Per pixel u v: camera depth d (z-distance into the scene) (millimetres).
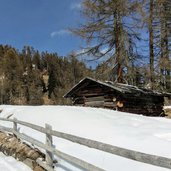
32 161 7609
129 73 23094
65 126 9000
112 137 7324
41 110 11812
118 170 5797
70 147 7379
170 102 31703
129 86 21141
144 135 7156
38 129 7500
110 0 22562
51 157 6914
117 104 18812
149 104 21547
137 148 6359
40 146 7359
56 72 116625
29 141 8203
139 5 22953
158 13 25969
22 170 7621
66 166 6750
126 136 7242
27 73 115500
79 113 10547
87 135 7840
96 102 19938
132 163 5855
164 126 8719
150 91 21719
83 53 23344
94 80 19344
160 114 22875
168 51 26922
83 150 7035
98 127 8383
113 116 10633
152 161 4055
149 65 24141
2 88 94875
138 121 9859
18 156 8383
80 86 20625
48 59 131000
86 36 23000
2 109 15023
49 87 110125
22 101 94250
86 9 23000
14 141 9203
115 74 23359
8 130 10203
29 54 142375
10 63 117688
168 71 27375
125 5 22406
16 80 107625
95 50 23172
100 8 22844
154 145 6344
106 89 19500
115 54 22766
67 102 64125
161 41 27078
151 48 26453
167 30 26953
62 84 109375
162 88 26047
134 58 23203
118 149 4688
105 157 6406
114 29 23062
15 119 9688
